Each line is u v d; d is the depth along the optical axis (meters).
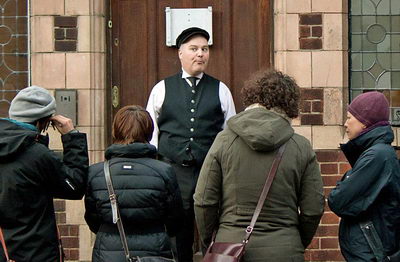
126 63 9.43
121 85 9.43
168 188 6.28
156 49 9.42
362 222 6.25
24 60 9.37
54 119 6.48
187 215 8.02
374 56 9.35
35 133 6.20
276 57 9.23
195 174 8.05
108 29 9.39
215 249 5.84
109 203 6.19
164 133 8.17
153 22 9.41
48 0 9.15
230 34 9.40
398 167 6.26
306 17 9.13
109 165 6.29
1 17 9.36
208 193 6.07
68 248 9.09
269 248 5.86
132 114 6.43
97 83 9.18
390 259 6.20
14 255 6.10
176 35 9.38
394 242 6.27
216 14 9.39
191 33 8.16
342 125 9.11
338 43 9.12
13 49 9.37
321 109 9.11
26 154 6.14
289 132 6.02
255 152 5.98
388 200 6.24
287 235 5.94
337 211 6.24
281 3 9.16
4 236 6.11
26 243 6.14
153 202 6.18
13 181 6.10
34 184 6.17
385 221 6.23
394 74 9.34
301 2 9.12
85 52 9.14
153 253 6.17
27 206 6.16
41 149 6.18
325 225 9.05
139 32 9.44
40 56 9.16
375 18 9.36
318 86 9.12
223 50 9.40
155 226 6.29
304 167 6.03
